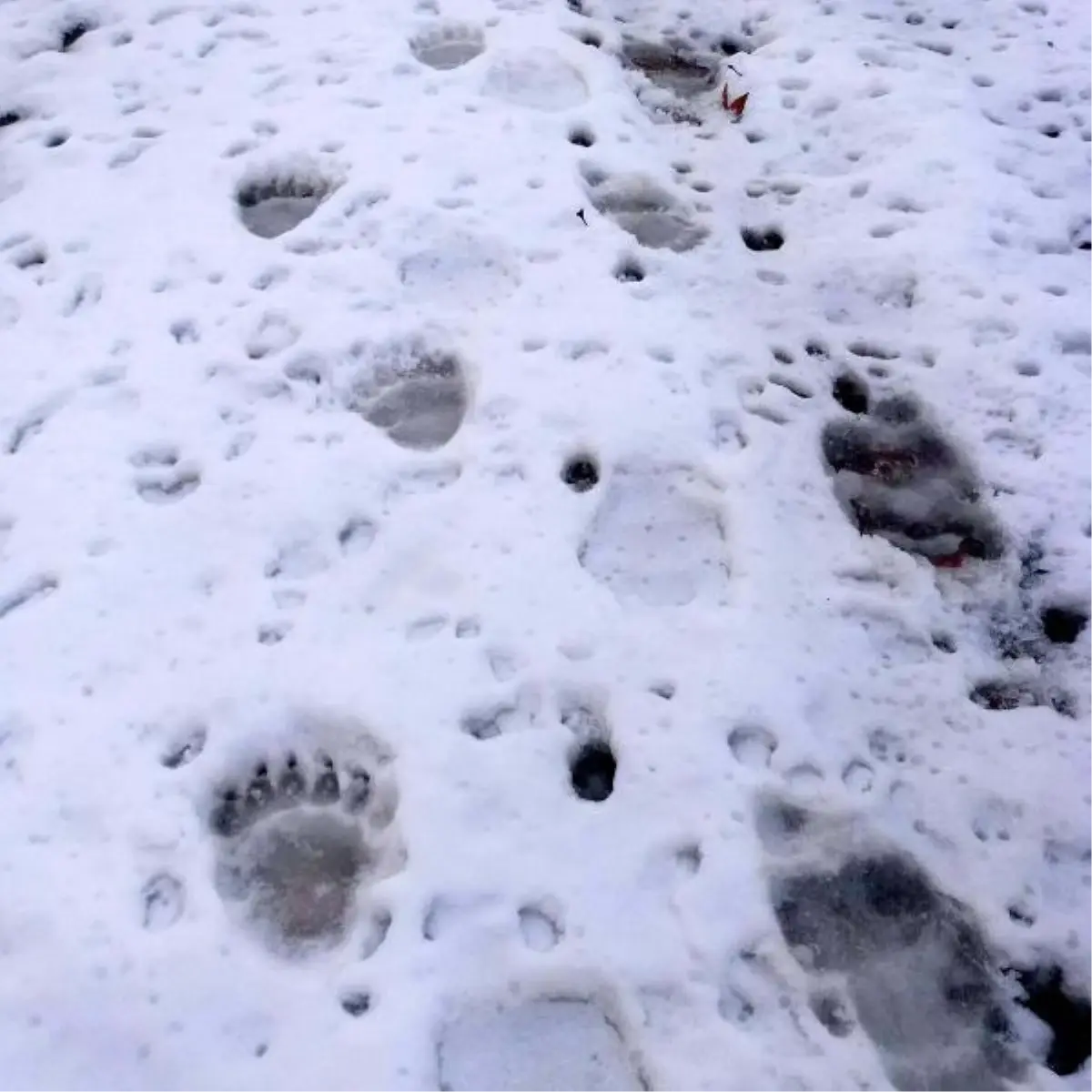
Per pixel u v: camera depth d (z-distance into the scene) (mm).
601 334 1033
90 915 705
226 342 1031
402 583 865
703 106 1332
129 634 834
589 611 848
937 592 893
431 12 1388
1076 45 1399
